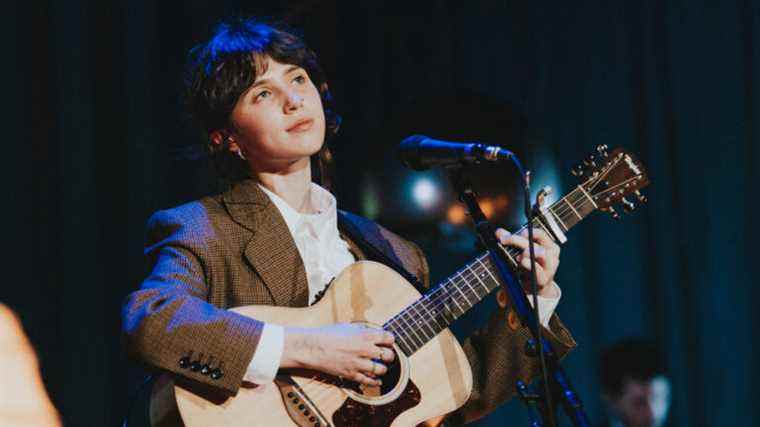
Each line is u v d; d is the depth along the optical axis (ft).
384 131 25.99
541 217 14.96
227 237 14.10
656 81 31.04
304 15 30.60
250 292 13.89
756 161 30.14
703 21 30.76
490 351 15.07
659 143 30.89
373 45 31.58
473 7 32.19
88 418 25.17
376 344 13.61
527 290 14.74
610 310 31.22
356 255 15.61
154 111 26.68
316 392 13.33
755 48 30.09
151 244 14.64
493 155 13.78
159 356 12.55
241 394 12.98
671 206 30.91
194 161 26.20
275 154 14.46
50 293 25.31
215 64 14.55
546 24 31.68
